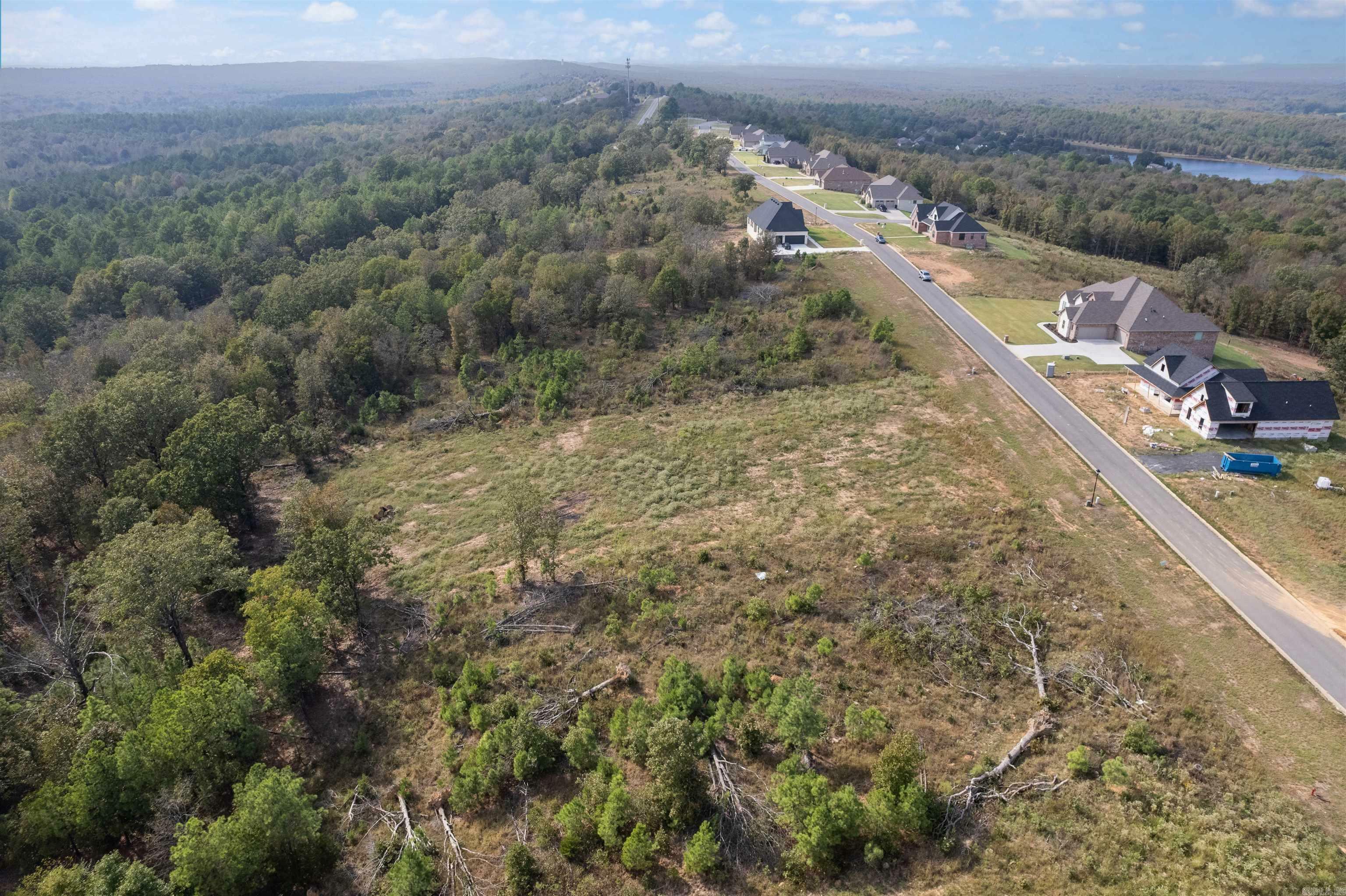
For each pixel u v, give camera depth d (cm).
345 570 4628
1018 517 5300
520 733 3556
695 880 2998
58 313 11712
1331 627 4225
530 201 14988
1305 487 5509
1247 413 6175
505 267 10725
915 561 4841
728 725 3628
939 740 3538
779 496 5856
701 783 3331
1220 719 3619
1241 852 2881
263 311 10219
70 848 3391
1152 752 3375
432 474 6956
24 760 3628
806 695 3491
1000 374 7631
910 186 15262
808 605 4438
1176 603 4453
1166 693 3769
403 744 3922
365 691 4341
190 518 5472
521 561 5012
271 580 4503
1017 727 3597
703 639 4306
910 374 7812
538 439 7406
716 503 5856
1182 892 2734
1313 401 6188
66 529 5925
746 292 9994
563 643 4425
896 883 2894
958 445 6400
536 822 3344
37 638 5003
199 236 15550
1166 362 7025
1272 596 4488
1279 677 3897
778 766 3391
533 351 8988
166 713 3572
